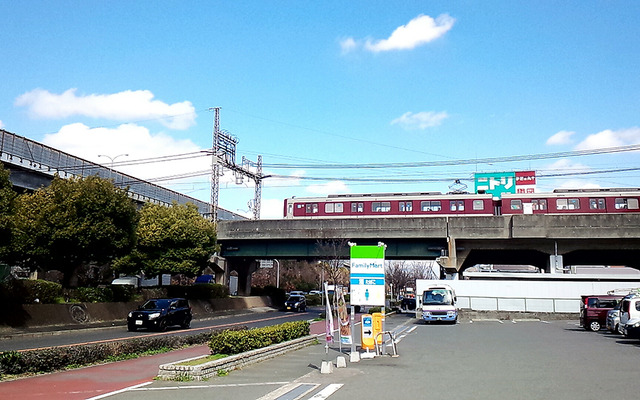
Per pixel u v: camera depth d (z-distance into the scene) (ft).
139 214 99.86
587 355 52.75
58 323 88.74
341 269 265.75
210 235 126.11
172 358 49.85
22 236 83.35
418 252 145.89
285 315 145.38
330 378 37.93
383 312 53.78
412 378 37.99
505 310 137.90
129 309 111.04
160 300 93.56
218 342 44.39
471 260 200.85
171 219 120.37
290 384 35.19
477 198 146.72
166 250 120.47
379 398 30.53
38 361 39.99
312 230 149.07
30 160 128.06
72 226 87.35
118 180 165.78
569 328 97.35
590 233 129.90
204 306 143.13
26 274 130.93
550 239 137.39
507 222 135.33
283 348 53.42
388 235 142.31
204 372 37.83
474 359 49.32
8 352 39.01
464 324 109.50
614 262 188.65
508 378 37.83
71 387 34.55
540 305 136.67
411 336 77.36
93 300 103.04
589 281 137.08
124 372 41.29
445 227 138.72
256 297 181.27
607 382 36.01
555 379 37.35
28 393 32.30
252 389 33.50
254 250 162.61
